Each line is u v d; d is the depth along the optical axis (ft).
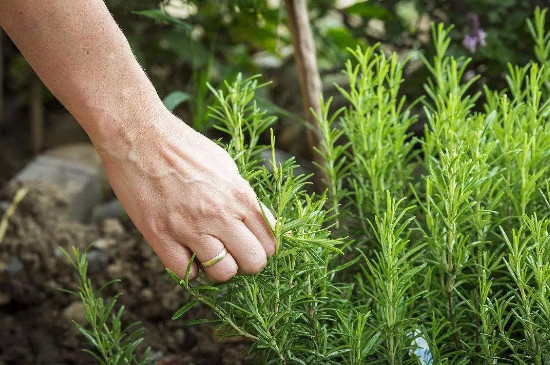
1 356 4.51
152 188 2.85
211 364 4.11
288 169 3.04
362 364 2.97
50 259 5.04
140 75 2.89
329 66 6.10
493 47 4.48
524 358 3.09
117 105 2.85
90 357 4.49
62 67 2.84
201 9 5.95
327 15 5.85
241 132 3.20
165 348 4.37
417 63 4.82
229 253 2.86
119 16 5.52
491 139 3.29
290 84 6.18
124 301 4.66
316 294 3.07
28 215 5.42
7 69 7.09
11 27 2.82
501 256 3.03
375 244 3.37
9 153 6.74
